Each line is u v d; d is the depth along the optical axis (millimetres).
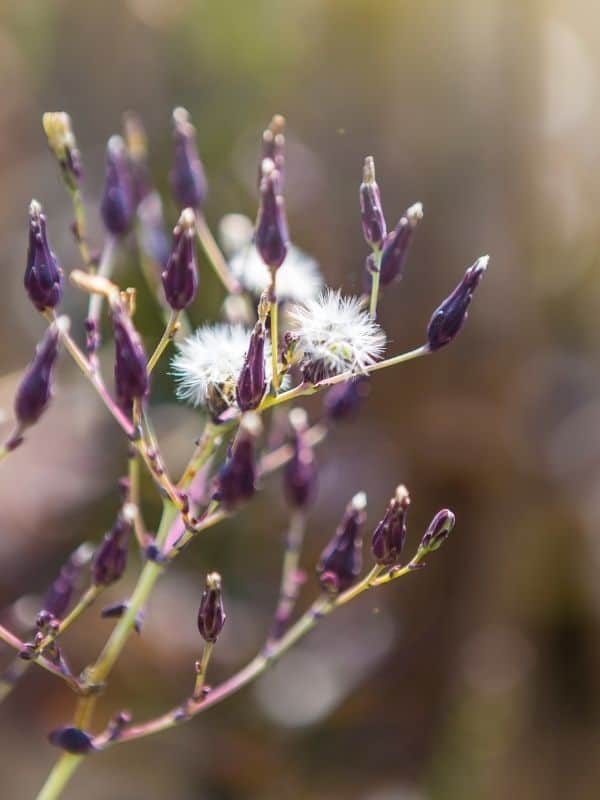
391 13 475
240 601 466
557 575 472
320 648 478
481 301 477
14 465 460
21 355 552
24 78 555
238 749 445
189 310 421
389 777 459
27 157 567
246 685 450
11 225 557
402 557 491
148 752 439
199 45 525
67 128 262
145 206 292
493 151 472
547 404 498
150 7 532
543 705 465
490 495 485
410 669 480
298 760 455
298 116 499
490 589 483
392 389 472
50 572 451
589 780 445
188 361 245
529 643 473
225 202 499
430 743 470
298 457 275
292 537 272
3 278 555
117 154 270
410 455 484
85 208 518
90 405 479
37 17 546
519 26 474
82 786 433
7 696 438
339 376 236
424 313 460
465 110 470
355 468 486
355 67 482
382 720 472
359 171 473
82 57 542
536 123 490
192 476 248
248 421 234
